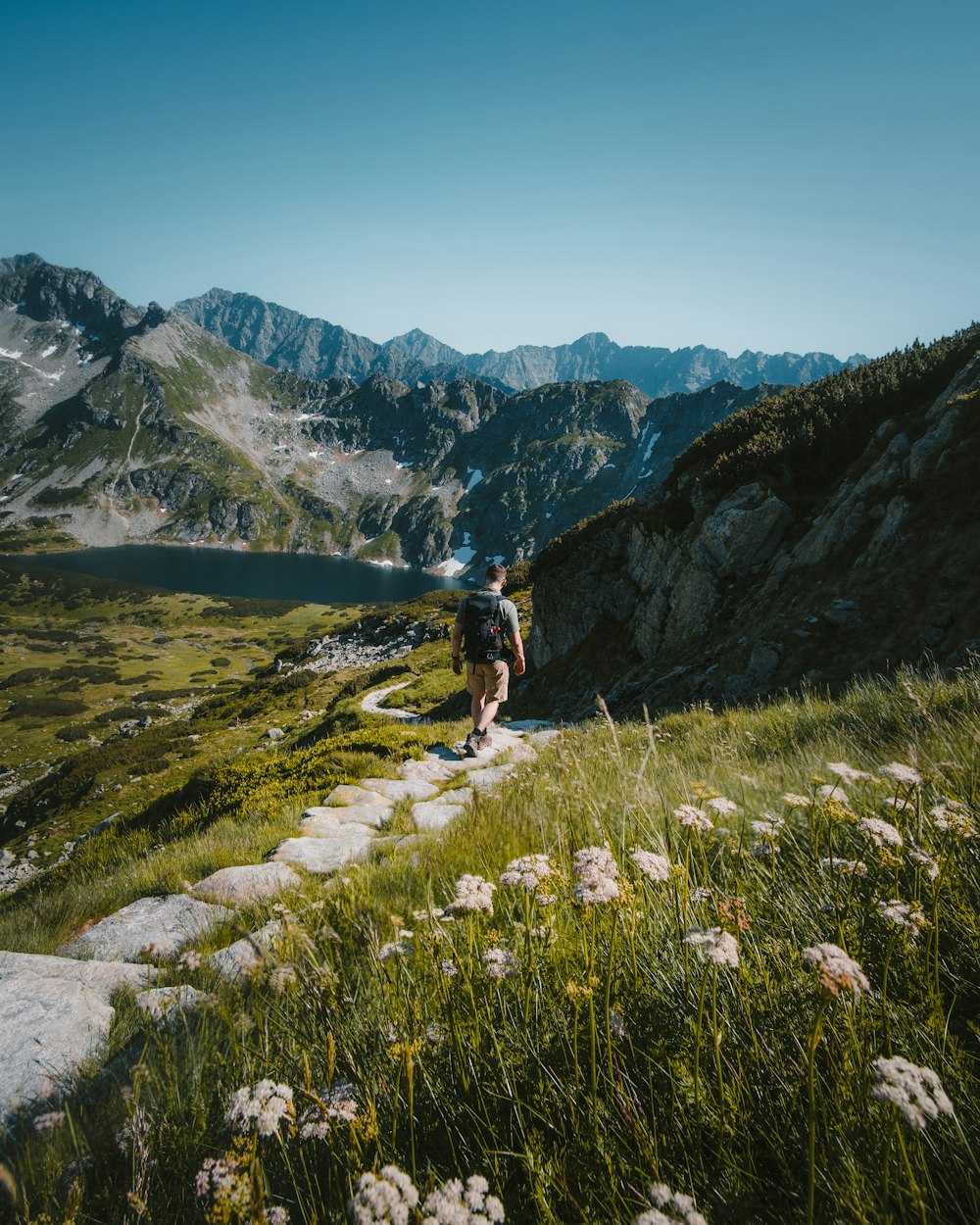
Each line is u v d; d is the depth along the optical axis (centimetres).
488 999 183
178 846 767
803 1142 131
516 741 1246
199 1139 166
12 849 6450
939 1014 149
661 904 217
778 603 2181
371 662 9800
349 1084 160
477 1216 83
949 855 198
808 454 2753
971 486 1838
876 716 709
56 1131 186
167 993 287
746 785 446
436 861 432
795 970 173
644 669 2747
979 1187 113
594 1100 138
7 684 14800
